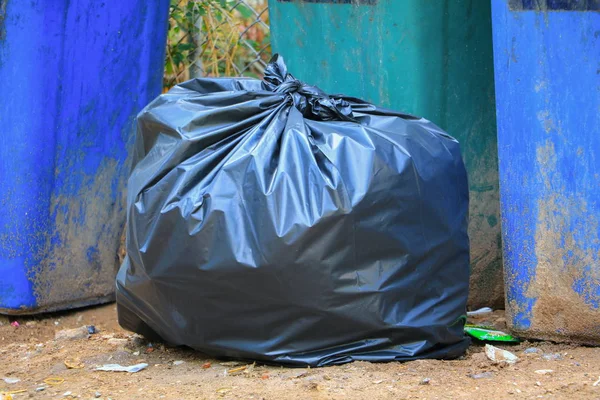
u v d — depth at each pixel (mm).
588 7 2926
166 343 3279
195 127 2934
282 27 3803
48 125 3674
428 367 2803
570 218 3020
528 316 3135
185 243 2734
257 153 2799
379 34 3555
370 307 2740
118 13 3852
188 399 2594
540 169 3057
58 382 2904
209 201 2723
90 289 4020
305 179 2717
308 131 2875
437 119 3590
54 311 3979
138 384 2816
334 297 2703
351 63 3648
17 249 3729
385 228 2734
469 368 2852
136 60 3979
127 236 2963
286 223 2648
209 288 2750
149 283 2881
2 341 3682
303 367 2814
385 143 2832
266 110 3018
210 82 3289
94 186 3930
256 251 2664
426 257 2852
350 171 2736
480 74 3646
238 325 2816
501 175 3174
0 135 3695
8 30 3609
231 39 4793
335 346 2822
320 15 3680
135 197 2895
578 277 3029
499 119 3150
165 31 4105
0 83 3664
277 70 3244
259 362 2898
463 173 3088
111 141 3955
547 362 2947
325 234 2658
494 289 3809
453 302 2959
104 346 3396
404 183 2783
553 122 3020
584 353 3039
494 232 3768
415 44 3516
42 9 3578
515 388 2621
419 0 3480
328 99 3086
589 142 2969
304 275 2666
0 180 3723
